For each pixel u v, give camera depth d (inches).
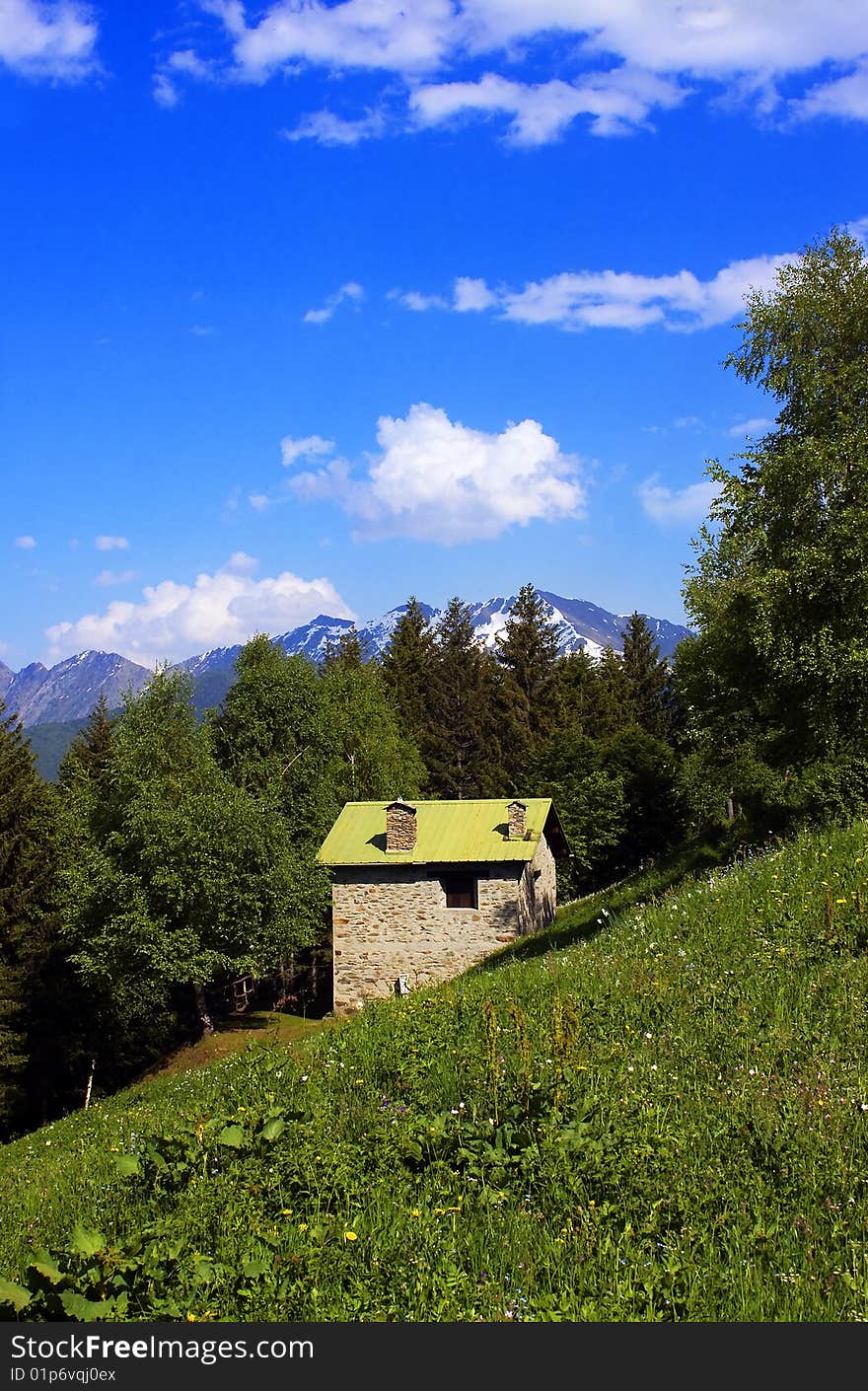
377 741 2586.1
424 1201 313.0
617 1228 288.7
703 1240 274.8
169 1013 1991.9
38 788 2068.2
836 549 1130.7
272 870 1710.1
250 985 2383.1
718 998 484.1
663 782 2741.1
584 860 2583.7
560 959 662.5
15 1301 255.1
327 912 2156.7
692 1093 379.2
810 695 1139.3
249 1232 303.3
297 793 2250.2
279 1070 511.2
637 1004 494.9
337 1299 261.3
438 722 3462.1
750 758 1491.1
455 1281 263.6
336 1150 355.6
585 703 3560.5
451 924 1759.4
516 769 3312.0
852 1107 348.5
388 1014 586.6
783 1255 267.6
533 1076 389.7
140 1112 669.9
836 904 581.0
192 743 1963.6
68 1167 525.7
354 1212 310.8
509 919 1739.7
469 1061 442.3
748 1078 383.6
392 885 1784.0
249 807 1745.8
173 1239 301.3
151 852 1657.2
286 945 1749.5
